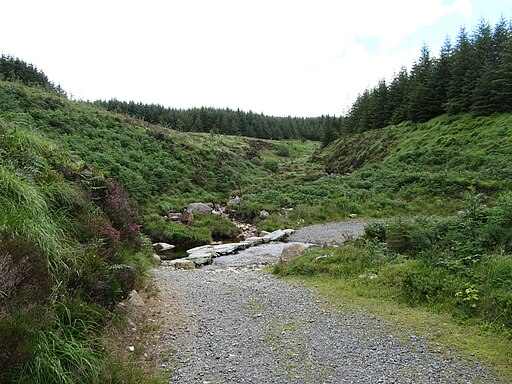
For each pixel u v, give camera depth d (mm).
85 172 9148
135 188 31406
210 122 104125
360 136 59875
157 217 25938
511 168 29344
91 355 4949
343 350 6227
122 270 6836
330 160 61000
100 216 8164
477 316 7230
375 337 6715
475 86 45469
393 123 57656
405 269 9789
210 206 32438
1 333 3719
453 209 26359
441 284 8430
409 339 6559
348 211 29984
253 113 124250
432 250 10523
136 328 6711
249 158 66938
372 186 35375
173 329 7180
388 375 5332
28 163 7430
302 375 5395
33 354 4035
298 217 29547
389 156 45062
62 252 5883
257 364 5773
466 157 34844
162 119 91062
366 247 12883
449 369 5453
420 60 63750
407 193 31047
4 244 4547
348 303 8758
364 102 72125
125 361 5395
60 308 5219
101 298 6133
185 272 13820
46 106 38344
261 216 29797
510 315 6773
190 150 47188
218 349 6348
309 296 9523
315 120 135750
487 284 7848
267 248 21234
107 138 38938
